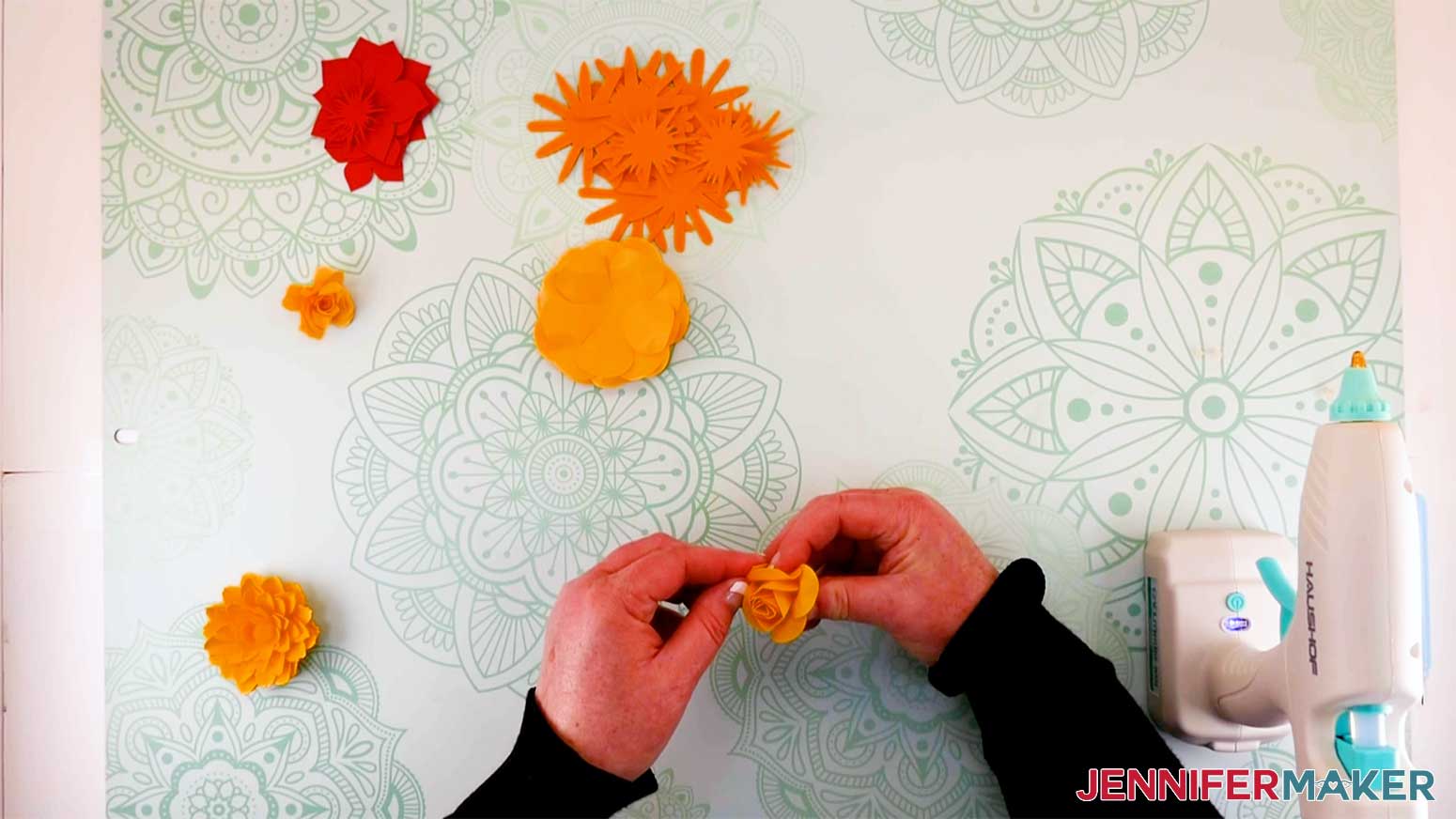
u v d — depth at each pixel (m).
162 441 0.73
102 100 0.74
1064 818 0.61
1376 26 0.73
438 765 0.72
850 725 0.72
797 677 0.72
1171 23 0.74
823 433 0.73
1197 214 0.73
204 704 0.73
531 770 0.58
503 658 0.72
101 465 0.76
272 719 0.73
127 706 0.73
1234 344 0.73
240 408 0.73
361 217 0.73
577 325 0.70
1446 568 0.73
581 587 0.62
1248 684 0.62
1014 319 0.73
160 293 0.73
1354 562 0.52
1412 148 0.74
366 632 0.73
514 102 0.73
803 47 0.73
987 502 0.73
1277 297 0.73
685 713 0.72
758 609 0.60
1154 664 0.71
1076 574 0.72
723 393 0.73
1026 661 0.64
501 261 0.73
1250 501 0.73
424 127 0.73
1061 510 0.73
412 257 0.73
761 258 0.73
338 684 0.73
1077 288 0.73
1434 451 0.73
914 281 0.73
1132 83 0.73
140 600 0.73
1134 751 0.63
